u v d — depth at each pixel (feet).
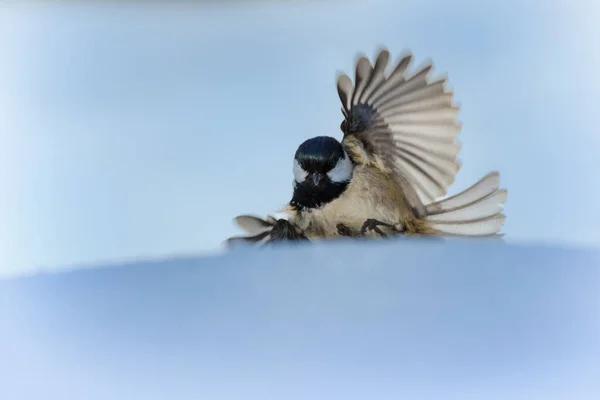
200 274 6.53
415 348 5.63
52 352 6.30
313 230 7.00
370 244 6.56
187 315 6.38
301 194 7.00
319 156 6.98
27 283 6.56
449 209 6.96
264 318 6.00
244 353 5.78
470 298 6.24
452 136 6.93
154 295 6.51
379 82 6.94
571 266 6.52
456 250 6.54
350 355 5.60
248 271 6.52
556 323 6.03
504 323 5.96
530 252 6.53
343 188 6.98
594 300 6.29
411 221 6.97
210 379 5.65
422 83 6.92
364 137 6.97
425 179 6.95
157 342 6.15
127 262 6.57
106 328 6.42
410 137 6.94
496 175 6.96
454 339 5.77
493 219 6.95
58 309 6.53
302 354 5.73
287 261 6.53
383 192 6.97
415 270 6.45
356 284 6.39
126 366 5.92
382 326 5.92
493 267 6.52
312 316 6.07
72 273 6.57
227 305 6.32
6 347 6.43
